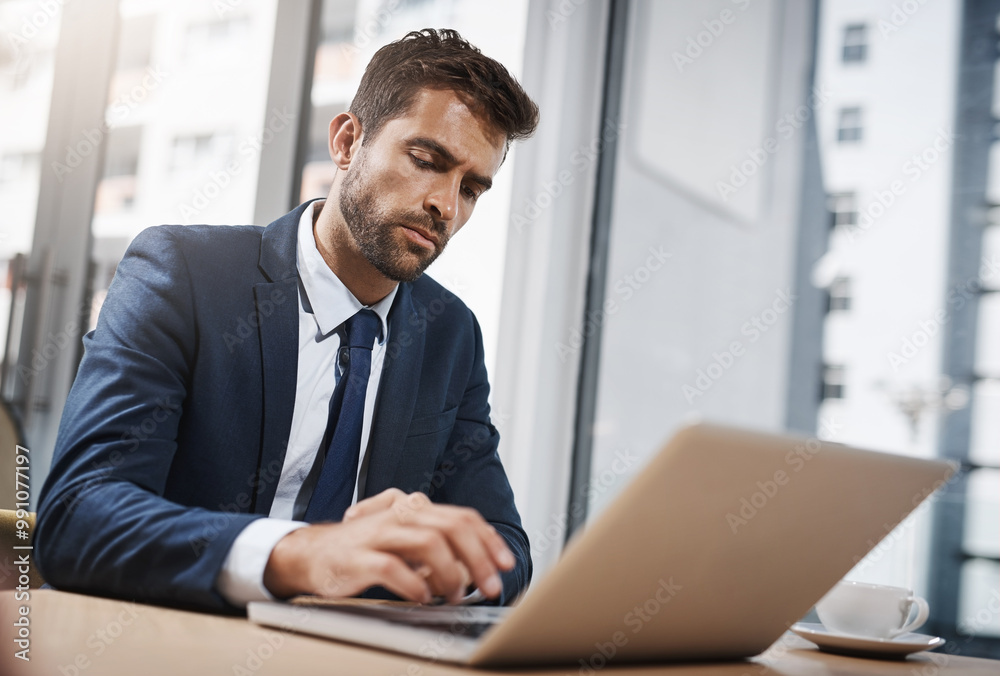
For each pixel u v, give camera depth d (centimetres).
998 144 260
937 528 248
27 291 190
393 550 57
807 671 60
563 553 41
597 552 41
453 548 57
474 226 275
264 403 101
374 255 108
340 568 57
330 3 233
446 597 57
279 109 223
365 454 112
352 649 49
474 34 270
